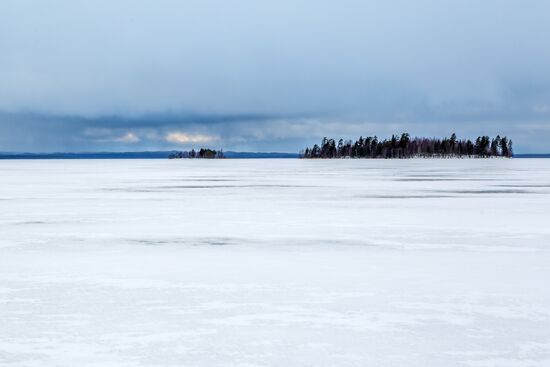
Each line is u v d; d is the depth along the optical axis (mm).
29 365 7645
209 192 37719
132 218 23234
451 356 7945
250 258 14727
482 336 8711
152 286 11711
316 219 22750
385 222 21719
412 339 8602
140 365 7648
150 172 80750
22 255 15227
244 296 10922
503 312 9898
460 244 16766
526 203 28906
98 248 16297
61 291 11312
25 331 8938
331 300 10625
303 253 15445
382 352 8094
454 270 13164
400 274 12773
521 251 15625
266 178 58219
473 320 9461
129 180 54750
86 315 9742
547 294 11031
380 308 10133
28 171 87562
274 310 10016
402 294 11062
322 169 93688
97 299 10734
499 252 15477
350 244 16859
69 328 9062
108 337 8664
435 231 19344
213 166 125250
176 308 10141
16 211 25859
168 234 18906
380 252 15562
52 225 21188
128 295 11000
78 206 28156
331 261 14289
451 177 58719
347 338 8641
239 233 19078
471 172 74250
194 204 29109
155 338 8625
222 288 11531
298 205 28422
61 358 7867
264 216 23812
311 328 9078
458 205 28047
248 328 9078
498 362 7742
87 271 13156
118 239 17906
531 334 8805
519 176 60688
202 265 13828
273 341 8508
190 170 91125
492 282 11992
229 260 14453
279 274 12805
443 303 10430
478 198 32094
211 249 16094
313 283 11938
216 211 25719
